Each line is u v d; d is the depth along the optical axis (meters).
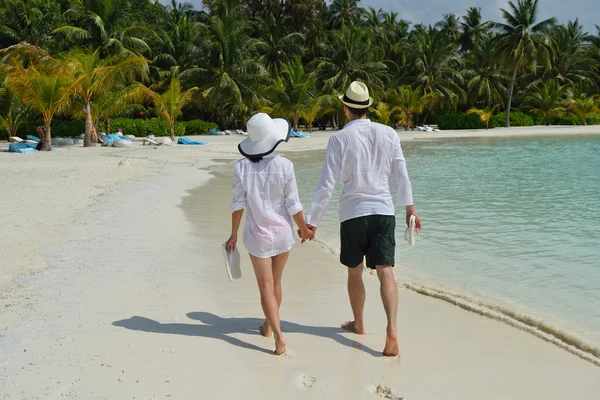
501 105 62.81
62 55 27.11
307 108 43.44
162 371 3.30
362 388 3.13
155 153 23.31
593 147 27.28
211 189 12.20
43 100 23.42
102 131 33.47
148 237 7.14
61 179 13.41
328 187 3.65
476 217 8.73
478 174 15.40
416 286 5.16
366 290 5.08
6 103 29.66
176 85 32.16
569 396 3.04
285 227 3.64
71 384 3.11
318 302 4.74
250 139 3.62
